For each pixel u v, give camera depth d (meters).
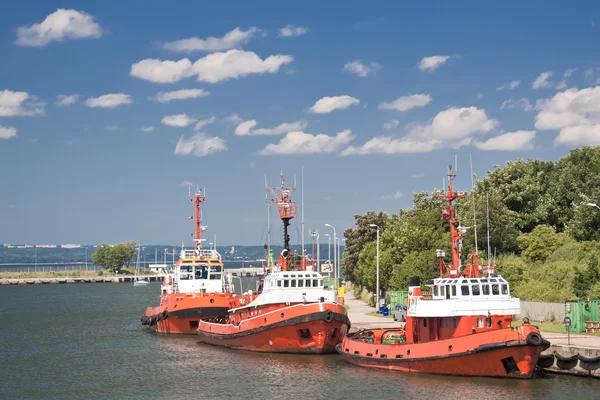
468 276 53.75
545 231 98.31
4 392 54.84
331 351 64.69
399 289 92.38
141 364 65.44
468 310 51.91
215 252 93.88
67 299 183.25
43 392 54.59
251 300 75.50
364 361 57.72
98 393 53.56
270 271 73.19
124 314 128.25
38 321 116.06
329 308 62.16
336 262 112.50
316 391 50.12
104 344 81.50
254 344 67.31
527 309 72.50
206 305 83.81
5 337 92.00
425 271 89.06
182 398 50.59
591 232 95.12
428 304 52.97
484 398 45.19
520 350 47.72
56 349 78.69
